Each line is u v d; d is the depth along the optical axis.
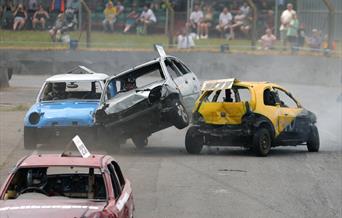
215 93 42.19
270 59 81.69
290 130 41.81
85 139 41.25
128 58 83.06
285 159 40.41
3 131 49.16
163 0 85.62
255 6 83.88
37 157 21.05
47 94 43.66
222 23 84.75
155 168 37.31
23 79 81.12
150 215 27.83
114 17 85.44
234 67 82.31
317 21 82.62
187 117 41.25
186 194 31.53
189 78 46.06
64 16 84.94
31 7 85.62
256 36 83.88
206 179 34.62
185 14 85.00
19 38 85.62
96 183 20.73
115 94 42.72
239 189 32.62
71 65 83.75
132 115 40.47
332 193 32.12
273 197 31.17
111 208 19.12
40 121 41.22
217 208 29.09
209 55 82.62
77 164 20.56
